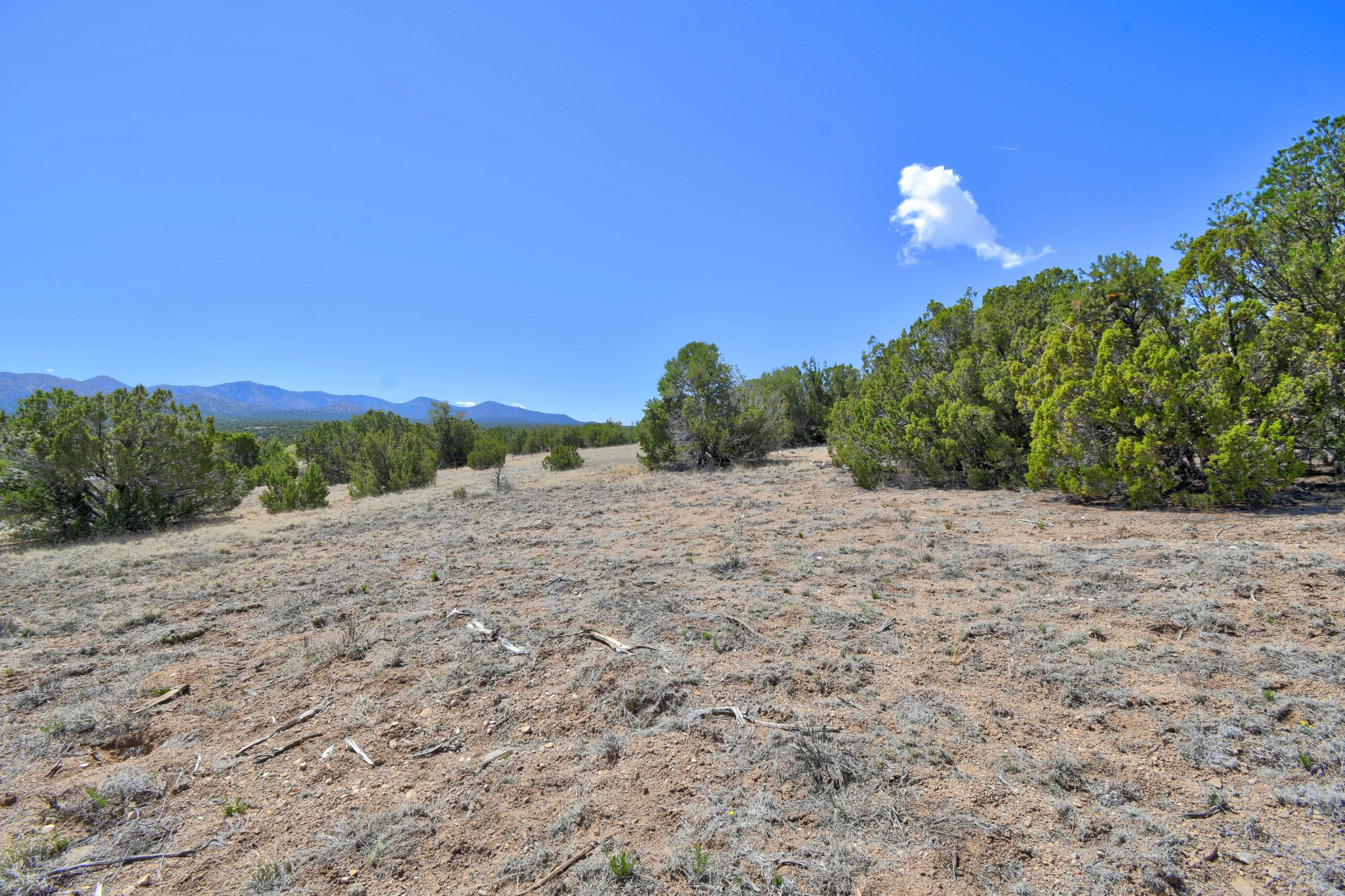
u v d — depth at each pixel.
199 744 2.89
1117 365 7.40
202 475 12.60
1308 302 6.66
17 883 1.95
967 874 1.87
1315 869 1.82
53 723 3.05
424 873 1.99
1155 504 6.94
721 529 7.60
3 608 5.50
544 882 1.92
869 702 2.99
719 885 1.86
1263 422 6.17
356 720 3.03
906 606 4.34
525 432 33.84
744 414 16.23
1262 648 3.18
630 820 2.20
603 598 4.73
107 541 10.22
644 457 17.25
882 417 11.73
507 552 6.94
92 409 11.27
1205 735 2.52
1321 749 2.36
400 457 16.80
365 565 6.56
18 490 10.96
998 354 10.84
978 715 2.82
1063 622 3.81
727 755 2.57
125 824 2.30
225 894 1.93
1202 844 1.96
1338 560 4.26
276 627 4.54
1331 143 6.80
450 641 4.07
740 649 3.70
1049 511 7.25
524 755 2.67
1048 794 2.24
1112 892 1.77
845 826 2.11
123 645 4.32
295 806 2.39
